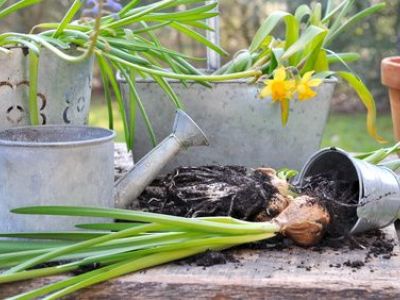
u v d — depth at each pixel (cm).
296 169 108
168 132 108
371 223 88
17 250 80
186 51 338
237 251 85
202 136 93
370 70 305
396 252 85
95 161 84
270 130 106
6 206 83
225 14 323
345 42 298
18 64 92
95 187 84
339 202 87
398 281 77
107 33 101
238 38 326
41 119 95
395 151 105
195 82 105
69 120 97
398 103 116
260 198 88
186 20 104
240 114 106
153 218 79
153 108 107
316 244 86
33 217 83
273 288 77
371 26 297
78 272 80
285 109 104
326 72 107
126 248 79
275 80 93
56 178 82
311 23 114
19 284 78
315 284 77
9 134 87
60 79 95
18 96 93
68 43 96
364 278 77
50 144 81
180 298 77
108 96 107
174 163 107
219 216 87
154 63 111
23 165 82
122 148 131
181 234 81
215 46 109
